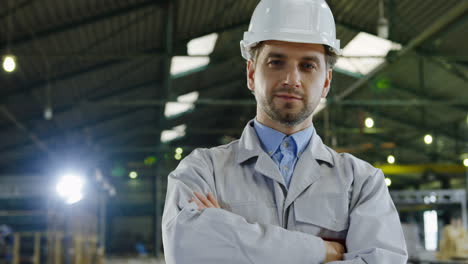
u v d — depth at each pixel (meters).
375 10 11.34
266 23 1.47
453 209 11.52
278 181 1.48
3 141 15.57
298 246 1.34
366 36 12.52
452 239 8.74
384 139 20.33
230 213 1.37
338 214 1.46
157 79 15.09
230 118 22.23
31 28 9.69
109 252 27.25
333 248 1.39
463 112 16.34
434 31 11.01
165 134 22.88
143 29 11.30
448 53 12.48
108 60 12.23
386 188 1.53
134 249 28.38
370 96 16.66
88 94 14.12
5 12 8.89
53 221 7.91
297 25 1.45
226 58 13.58
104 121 17.12
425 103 13.38
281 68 1.45
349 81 15.76
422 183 25.22
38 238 7.87
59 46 10.77
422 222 22.16
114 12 9.97
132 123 19.34
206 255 1.33
